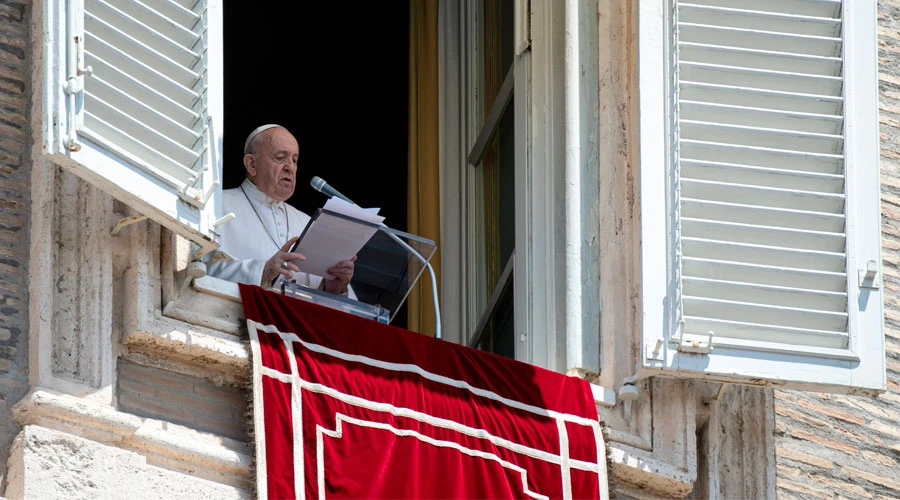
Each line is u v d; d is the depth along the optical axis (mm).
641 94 28469
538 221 30266
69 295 25250
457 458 26266
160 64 25812
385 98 42375
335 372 26016
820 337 28016
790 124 28906
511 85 32719
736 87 28734
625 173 29484
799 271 28203
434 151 35812
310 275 28172
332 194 27344
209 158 25781
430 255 27797
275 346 25812
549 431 27188
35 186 25812
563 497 26812
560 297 29484
